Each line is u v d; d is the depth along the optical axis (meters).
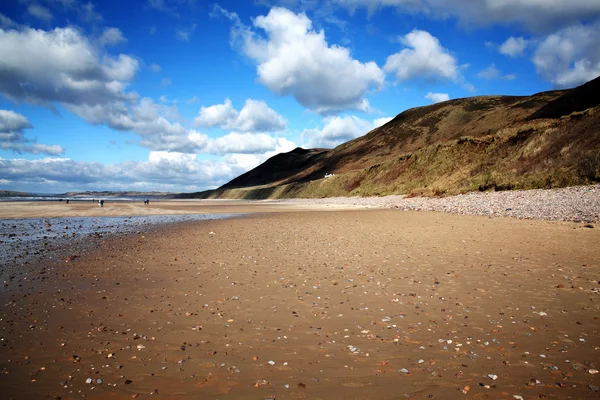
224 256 12.71
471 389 4.09
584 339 5.31
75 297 8.07
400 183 57.69
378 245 14.32
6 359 5.09
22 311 7.17
